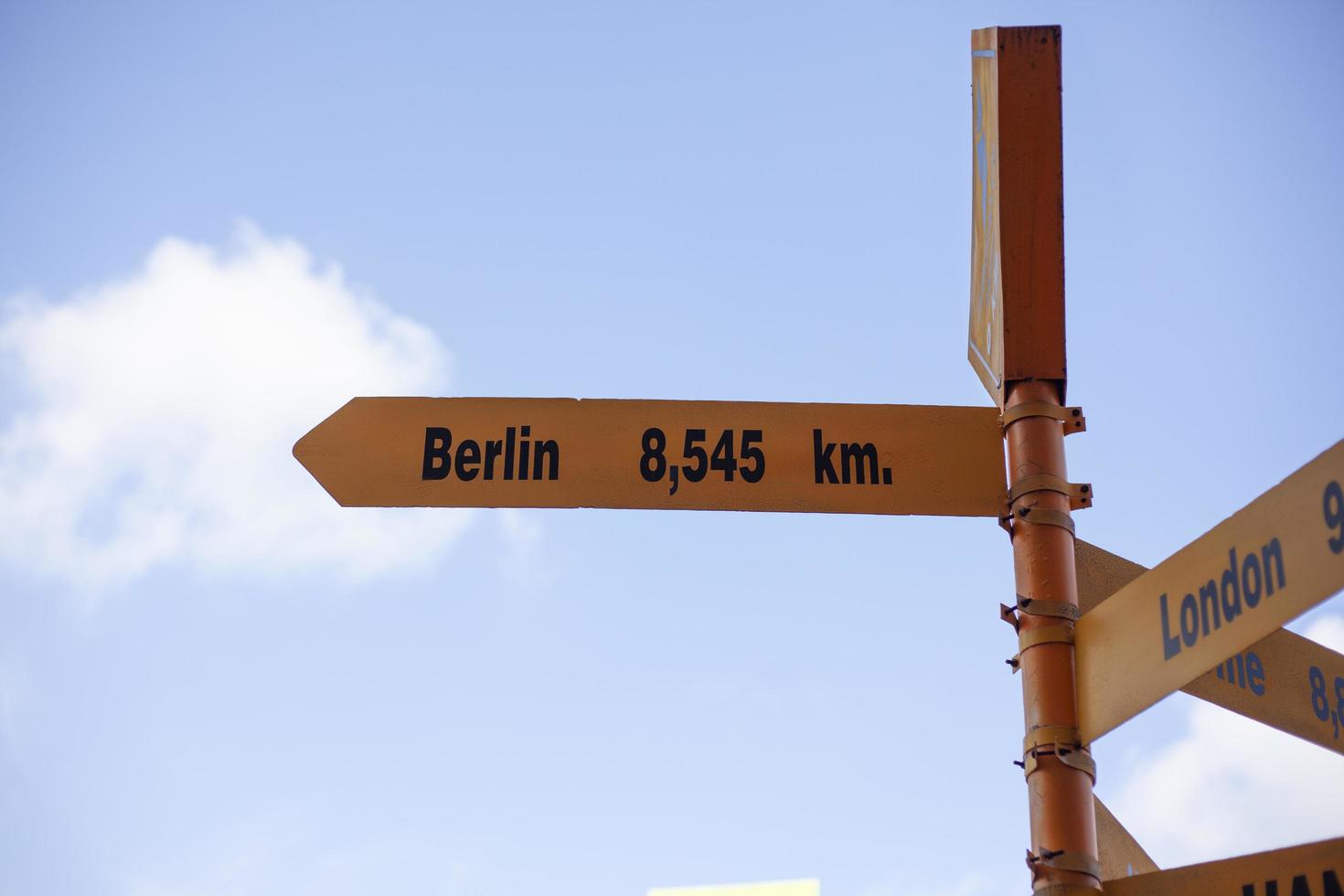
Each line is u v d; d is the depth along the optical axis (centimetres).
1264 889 404
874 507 536
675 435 554
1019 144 555
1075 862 456
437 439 557
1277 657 499
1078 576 529
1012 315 545
